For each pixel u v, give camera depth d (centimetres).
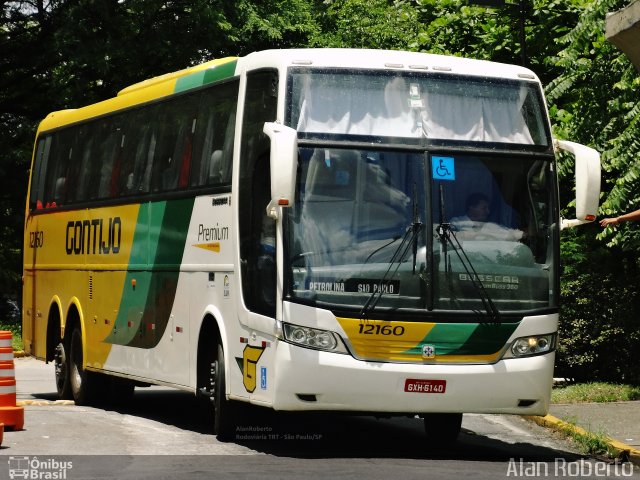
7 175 5334
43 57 5297
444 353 1694
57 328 2748
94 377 2528
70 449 1722
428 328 1689
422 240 1714
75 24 4878
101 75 5203
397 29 4791
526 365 1723
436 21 3316
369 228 1708
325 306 1670
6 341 1923
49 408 2419
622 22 2186
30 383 3192
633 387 2584
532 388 1727
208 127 2027
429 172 1739
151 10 4912
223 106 1973
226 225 1895
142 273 2252
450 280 1709
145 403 2650
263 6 5384
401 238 1709
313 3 5697
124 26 5028
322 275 1684
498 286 1728
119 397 2555
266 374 1722
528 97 1831
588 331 2712
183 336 2055
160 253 2172
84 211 2584
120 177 2408
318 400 1672
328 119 1741
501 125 1802
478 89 1806
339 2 5212
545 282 1761
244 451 1783
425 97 1781
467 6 3275
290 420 2295
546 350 1745
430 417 2008
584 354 2730
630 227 2472
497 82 1822
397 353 1681
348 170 1722
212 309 1930
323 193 1708
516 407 1730
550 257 1773
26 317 2975
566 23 3012
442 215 1730
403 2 4756
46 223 2844
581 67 2664
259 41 5375
